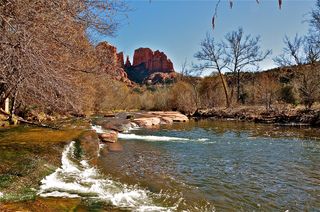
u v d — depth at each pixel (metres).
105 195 6.76
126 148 14.02
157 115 34.28
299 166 10.34
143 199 6.70
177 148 14.24
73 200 6.17
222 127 24.98
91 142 12.44
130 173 9.16
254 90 45.56
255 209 6.34
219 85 47.56
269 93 39.06
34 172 7.59
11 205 5.35
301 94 31.28
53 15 6.22
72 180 7.75
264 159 11.60
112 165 10.16
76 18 7.21
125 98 56.94
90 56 10.02
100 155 11.81
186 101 46.81
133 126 25.52
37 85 6.07
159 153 12.83
